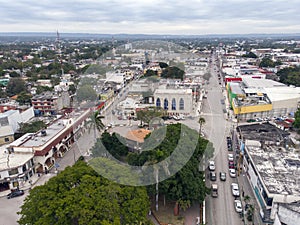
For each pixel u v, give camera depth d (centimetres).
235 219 3897
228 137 6706
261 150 4928
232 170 5156
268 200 3609
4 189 4797
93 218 2844
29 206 3162
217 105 8944
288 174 4059
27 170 4975
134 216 3064
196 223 3791
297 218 3222
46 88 11425
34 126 6881
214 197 4419
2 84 12606
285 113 8681
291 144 5488
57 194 3123
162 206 4134
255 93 9344
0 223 3912
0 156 5169
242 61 18425
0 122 6619
